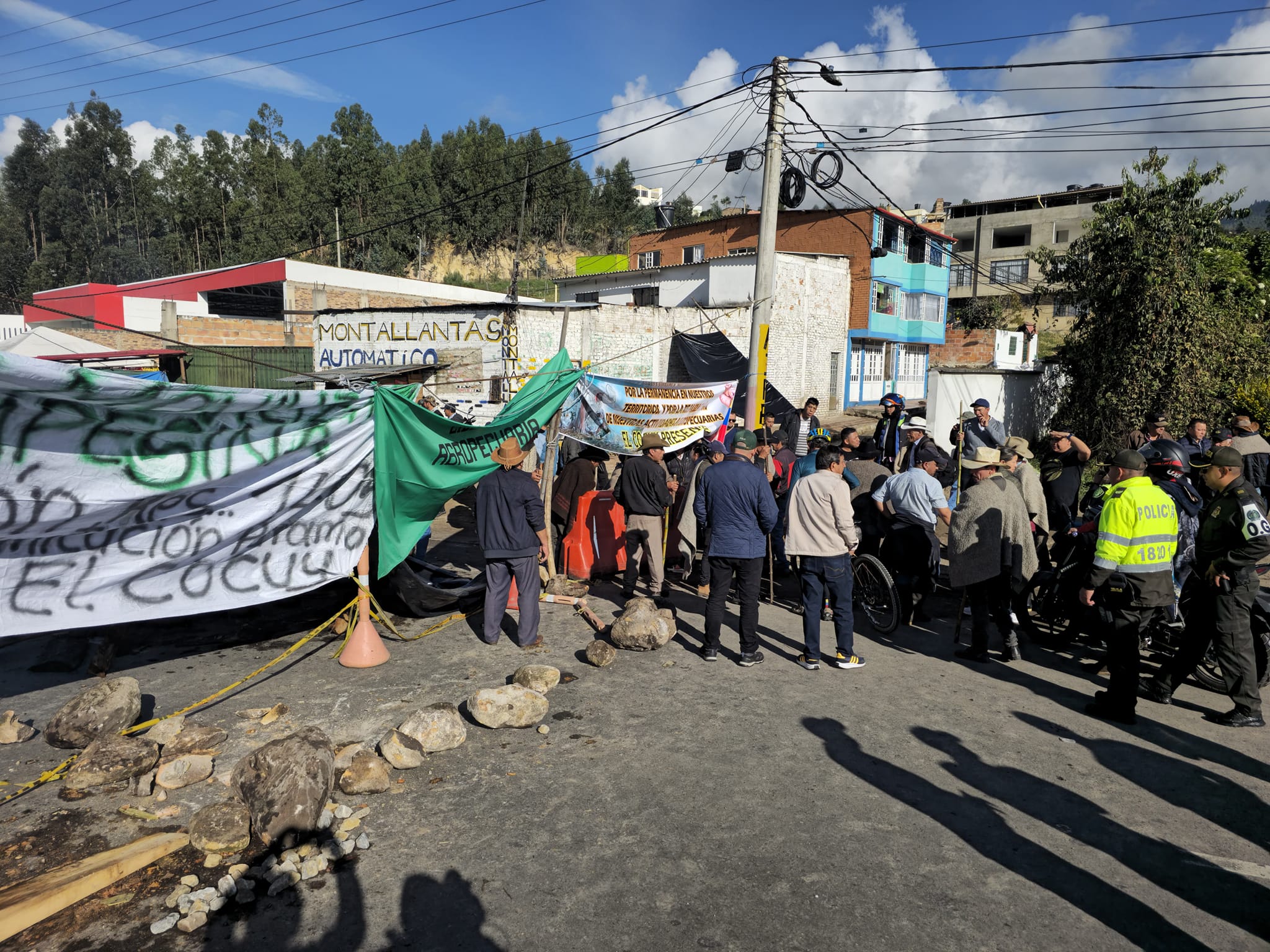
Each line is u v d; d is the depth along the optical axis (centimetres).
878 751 466
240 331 2436
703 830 380
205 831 357
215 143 8188
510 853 361
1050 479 772
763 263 1144
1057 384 2033
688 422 958
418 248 7838
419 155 9150
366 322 1656
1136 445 746
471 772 437
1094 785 429
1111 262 1697
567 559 859
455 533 1101
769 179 1132
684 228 3572
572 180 9569
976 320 3859
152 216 8488
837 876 346
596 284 3169
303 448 557
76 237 7738
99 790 408
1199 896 336
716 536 603
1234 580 497
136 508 492
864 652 652
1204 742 483
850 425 2538
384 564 620
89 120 8562
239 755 447
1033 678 593
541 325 1559
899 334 3331
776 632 707
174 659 600
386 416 599
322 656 612
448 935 307
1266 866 358
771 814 395
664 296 2917
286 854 356
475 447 694
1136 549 501
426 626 690
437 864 353
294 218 7181
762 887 337
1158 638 604
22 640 620
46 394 434
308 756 385
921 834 379
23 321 2741
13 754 445
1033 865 356
